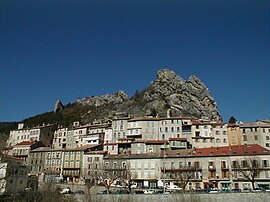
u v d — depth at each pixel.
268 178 97.31
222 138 145.38
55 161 144.00
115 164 122.50
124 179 110.56
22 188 97.88
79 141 173.25
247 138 144.25
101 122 190.38
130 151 142.62
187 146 141.75
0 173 95.06
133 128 159.50
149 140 142.25
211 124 149.25
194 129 149.75
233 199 73.56
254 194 72.62
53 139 190.25
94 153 134.75
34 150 154.00
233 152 106.50
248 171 100.00
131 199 79.25
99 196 82.56
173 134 152.00
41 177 120.38
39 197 83.25
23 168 103.69
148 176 114.44
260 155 101.50
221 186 102.44
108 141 163.00
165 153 119.62
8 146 175.62
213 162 107.31
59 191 92.06
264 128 144.88
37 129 184.12
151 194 78.25
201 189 94.25
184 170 108.56
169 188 97.56
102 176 113.56
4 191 90.81
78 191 94.00
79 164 136.50
